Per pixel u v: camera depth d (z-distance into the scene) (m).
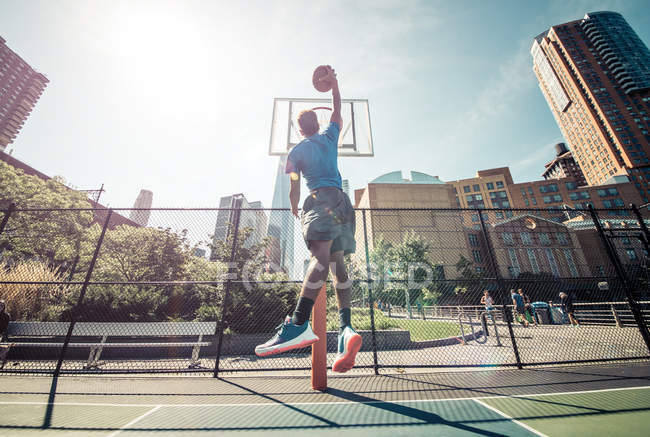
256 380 4.33
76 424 2.48
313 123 1.58
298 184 1.49
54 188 16.25
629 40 88.38
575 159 91.44
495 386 3.70
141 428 2.41
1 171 14.02
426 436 2.17
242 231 9.27
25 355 6.07
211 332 5.41
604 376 4.03
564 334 8.84
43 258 11.97
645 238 5.39
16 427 2.39
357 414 2.75
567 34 94.38
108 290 7.49
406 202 43.81
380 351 6.75
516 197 72.00
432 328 10.92
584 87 85.00
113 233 10.95
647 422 2.32
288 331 1.13
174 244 10.69
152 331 5.36
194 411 2.88
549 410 2.71
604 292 10.30
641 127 75.31
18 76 95.56
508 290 18.78
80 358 6.15
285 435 2.27
